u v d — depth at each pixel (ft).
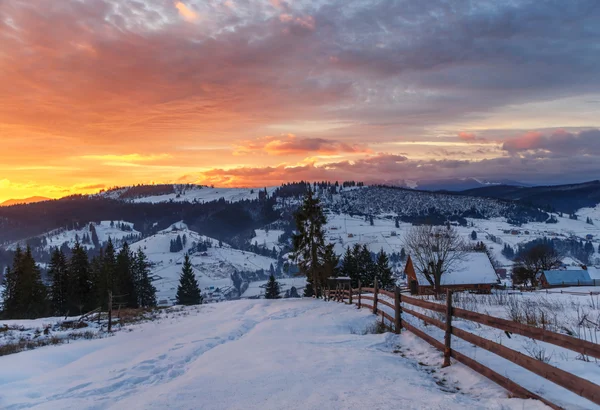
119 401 21.59
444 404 16.48
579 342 13.76
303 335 40.91
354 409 16.52
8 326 73.82
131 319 83.92
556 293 105.40
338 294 90.94
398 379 20.76
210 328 56.34
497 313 42.52
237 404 18.29
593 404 15.02
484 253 172.35
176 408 18.13
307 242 145.07
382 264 236.84
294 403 17.79
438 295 69.31
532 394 16.21
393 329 37.17
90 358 38.45
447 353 23.67
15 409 21.47
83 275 183.93
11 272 168.35
